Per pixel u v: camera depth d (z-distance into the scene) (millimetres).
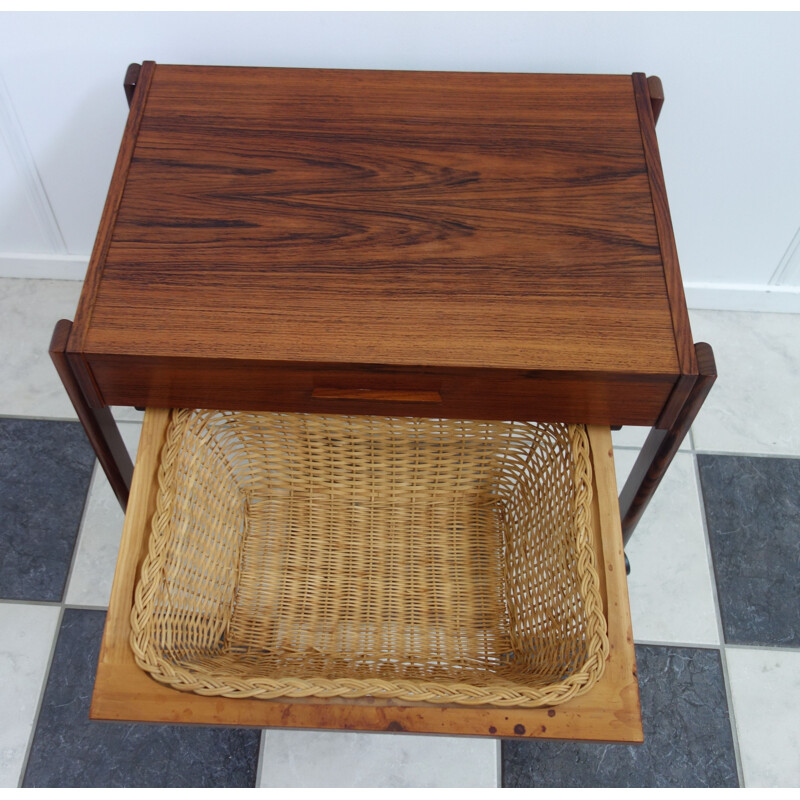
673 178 1306
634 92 1032
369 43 1116
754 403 1454
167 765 1148
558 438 987
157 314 857
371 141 985
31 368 1451
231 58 1145
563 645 905
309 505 1132
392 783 1146
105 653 809
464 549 1117
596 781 1152
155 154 965
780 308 1531
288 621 1059
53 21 1094
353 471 1128
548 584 978
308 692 771
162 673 789
